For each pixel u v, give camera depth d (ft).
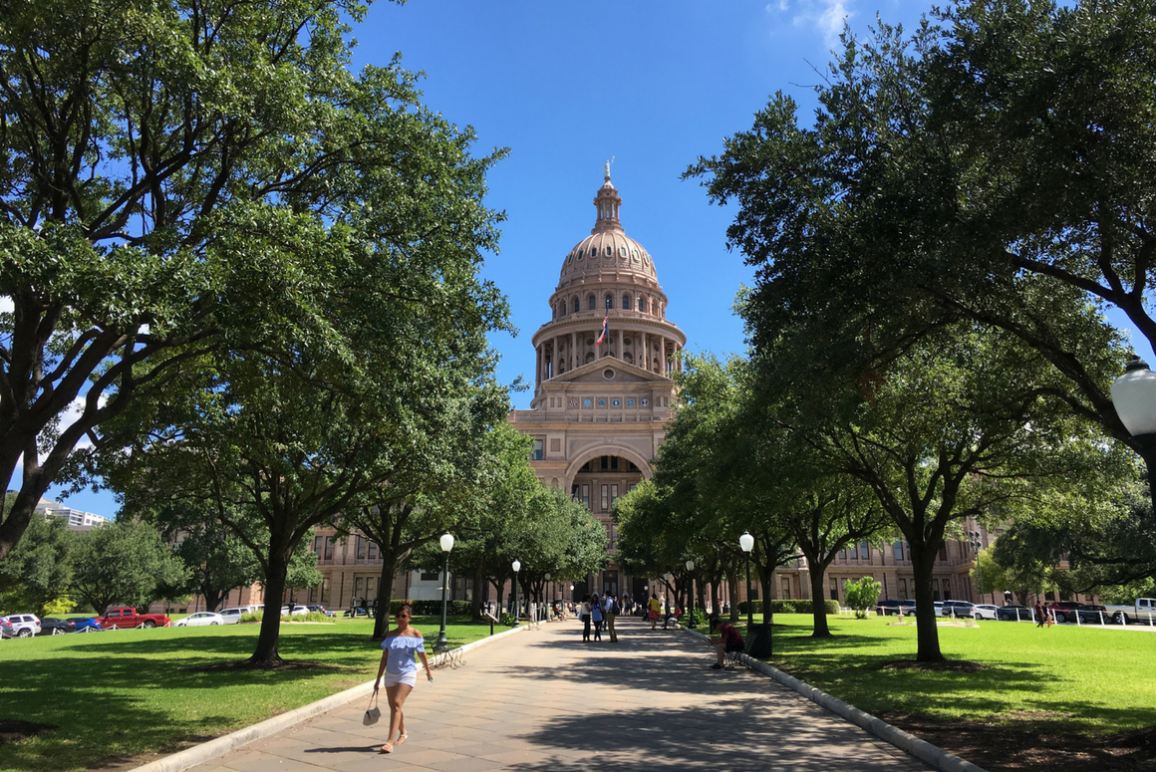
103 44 34.76
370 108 47.37
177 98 39.65
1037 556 170.60
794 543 131.44
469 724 37.88
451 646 83.66
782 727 37.55
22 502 35.37
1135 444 24.80
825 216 40.83
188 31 38.17
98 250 33.24
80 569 204.74
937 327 43.06
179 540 251.60
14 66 36.29
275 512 66.39
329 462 65.72
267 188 46.11
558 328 365.40
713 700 47.37
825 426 58.23
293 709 39.45
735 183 43.98
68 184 39.11
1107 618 173.58
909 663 63.10
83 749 29.63
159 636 112.16
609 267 386.32
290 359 40.75
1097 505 74.13
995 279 38.19
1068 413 51.47
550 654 83.87
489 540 152.46
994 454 62.44
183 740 31.63
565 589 304.71
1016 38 35.14
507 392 81.25
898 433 64.49
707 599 301.02
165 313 31.50
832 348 40.16
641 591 317.63
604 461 330.34
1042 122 34.63
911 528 65.36
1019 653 73.97
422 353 48.62
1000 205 34.30
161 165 41.27
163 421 57.57
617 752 31.14
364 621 176.45
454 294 46.42
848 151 41.29
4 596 207.62
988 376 52.19
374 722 31.91
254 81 37.14
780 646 89.30
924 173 37.70
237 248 34.45
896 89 40.88
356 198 47.39
